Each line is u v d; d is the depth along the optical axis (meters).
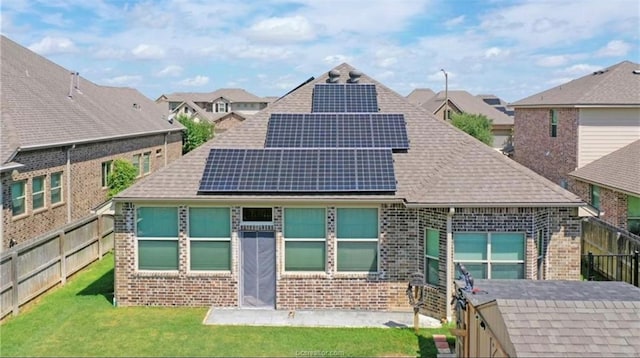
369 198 14.80
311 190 14.93
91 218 20.05
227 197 14.93
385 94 19.44
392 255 15.25
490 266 14.51
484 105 66.12
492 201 14.15
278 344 12.88
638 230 21.61
